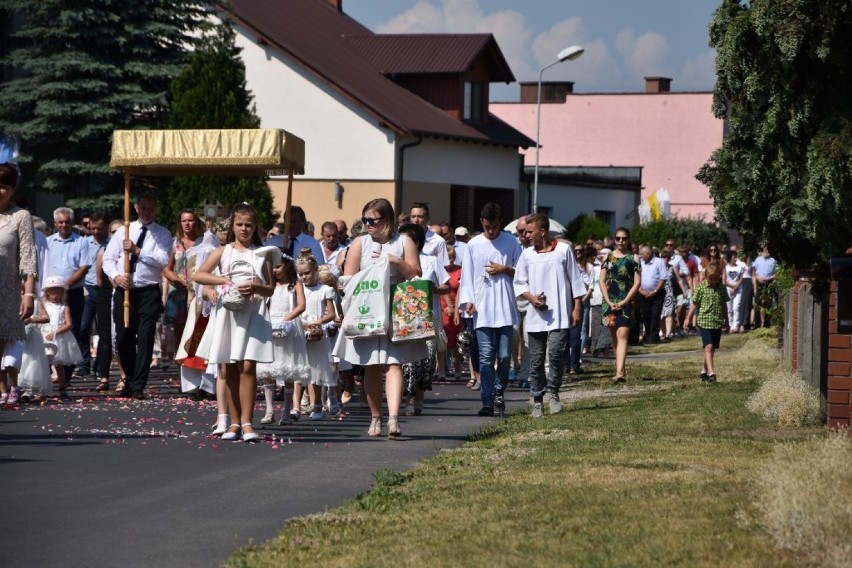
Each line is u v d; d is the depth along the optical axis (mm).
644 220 55938
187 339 14406
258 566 6898
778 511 6988
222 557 7219
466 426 13656
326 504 8828
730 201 12039
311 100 42062
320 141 42125
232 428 12227
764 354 23734
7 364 15086
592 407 14961
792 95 11273
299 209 16328
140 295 16531
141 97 33844
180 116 28750
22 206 19047
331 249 17531
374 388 12617
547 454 10484
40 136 34312
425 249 17078
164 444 11891
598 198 59094
